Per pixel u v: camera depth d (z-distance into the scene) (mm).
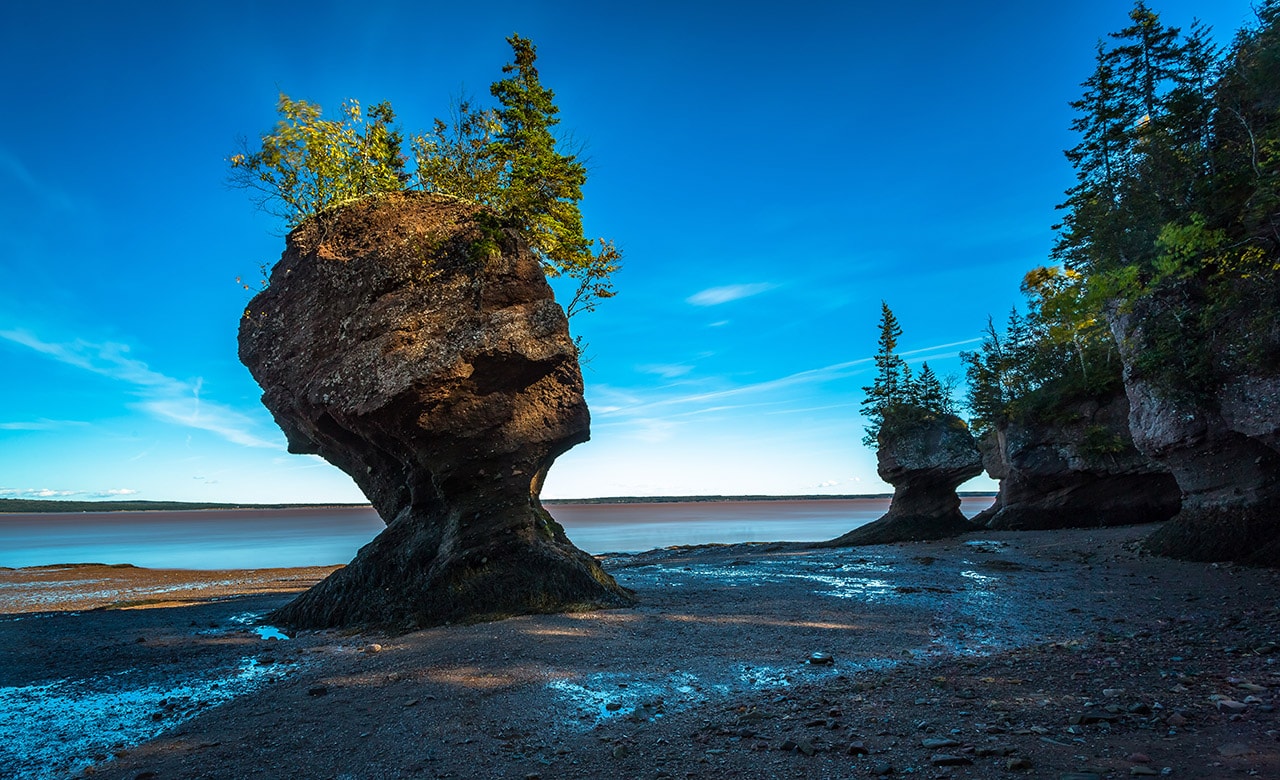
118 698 9328
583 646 11039
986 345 48156
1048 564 21906
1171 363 20453
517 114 21000
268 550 66000
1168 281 19703
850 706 7332
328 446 19203
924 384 42062
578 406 16828
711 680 8867
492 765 6133
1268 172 16844
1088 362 37625
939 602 15133
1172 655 8961
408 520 16734
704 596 17031
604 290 23641
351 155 18516
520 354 15133
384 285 15609
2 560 56750
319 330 16141
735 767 5680
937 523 38812
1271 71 17328
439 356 14570
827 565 25125
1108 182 24172
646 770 5770
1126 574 18125
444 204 16641
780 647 10805
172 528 171625
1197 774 4758
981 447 50125
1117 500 34938
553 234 20906
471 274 15703
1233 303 17734
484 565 15367
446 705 8070
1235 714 6164
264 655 11867
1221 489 19469
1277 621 10844
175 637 14094
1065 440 35656
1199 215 17500
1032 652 9828
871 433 43906
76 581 31203
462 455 15602
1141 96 28203
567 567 15906
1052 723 6258
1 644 13500
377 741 6961
